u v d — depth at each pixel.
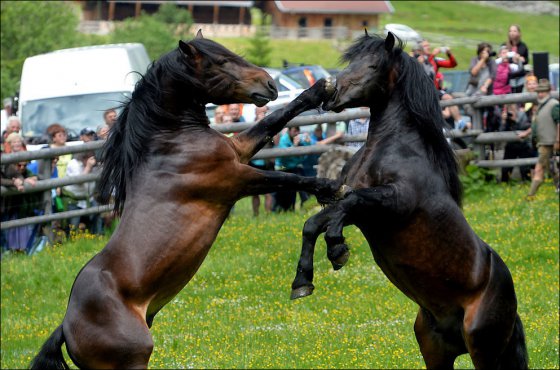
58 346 8.49
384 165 9.04
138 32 60.12
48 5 50.00
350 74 9.16
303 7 91.88
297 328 14.70
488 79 21.95
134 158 8.72
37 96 21.50
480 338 9.22
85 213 19.27
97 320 8.23
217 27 90.00
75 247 19.05
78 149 18.77
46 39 48.28
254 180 8.80
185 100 8.81
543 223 18.66
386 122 9.27
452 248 9.09
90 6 88.19
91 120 21.08
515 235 18.28
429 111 9.21
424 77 9.32
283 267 17.66
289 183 8.87
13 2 48.03
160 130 8.76
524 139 21.30
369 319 15.02
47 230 19.41
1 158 18.39
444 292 9.21
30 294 17.44
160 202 8.53
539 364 12.38
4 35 47.47
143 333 8.25
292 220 20.03
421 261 9.06
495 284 9.27
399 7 105.88
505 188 21.31
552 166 20.72
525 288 15.88
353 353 13.35
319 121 19.62
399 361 12.94
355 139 20.06
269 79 8.78
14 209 19.11
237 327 15.01
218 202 8.72
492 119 22.08
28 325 15.82
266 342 14.18
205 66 8.73
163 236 8.43
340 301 15.92
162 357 13.69
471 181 21.16
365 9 92.81
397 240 9.05
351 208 8.62
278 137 20.55
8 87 43.06
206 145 8.70
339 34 89.06
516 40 22.28
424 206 8.98
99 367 8.24
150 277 8.35
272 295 16.44
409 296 9.52
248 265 17.81
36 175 19.33
